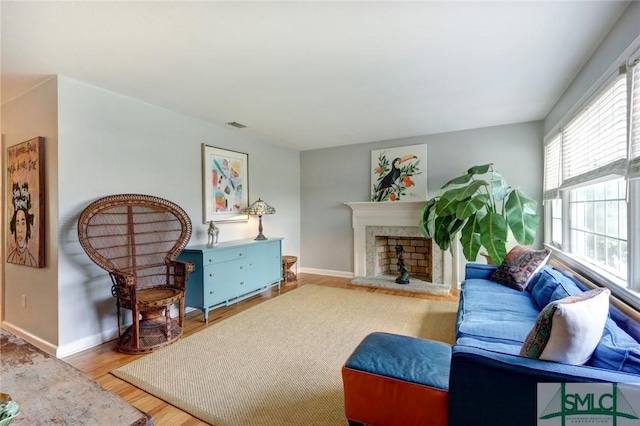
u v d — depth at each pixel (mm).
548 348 1188
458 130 4367
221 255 3404
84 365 2332
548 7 1702
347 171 5242
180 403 1847
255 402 1858
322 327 3027
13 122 2898
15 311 2908
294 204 5551
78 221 2475
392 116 3693
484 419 1194
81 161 2631
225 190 4090
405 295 4133
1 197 3045
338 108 3377
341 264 5348
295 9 1699
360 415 1509
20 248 2779
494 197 3523
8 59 2209
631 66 1665
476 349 1267
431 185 4578
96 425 834
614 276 2072
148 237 3035
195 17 1753
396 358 1570
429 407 1342
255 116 3637
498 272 2996
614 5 1688
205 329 2986
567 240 3148
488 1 1648
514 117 3803
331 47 2109
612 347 1209
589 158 2447
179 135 3500
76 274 2605
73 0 1580
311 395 1930
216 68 2398
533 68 2453
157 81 2629
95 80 2598
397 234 4871
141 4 1629
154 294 2805
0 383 1032
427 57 2264
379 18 1790
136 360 2383
